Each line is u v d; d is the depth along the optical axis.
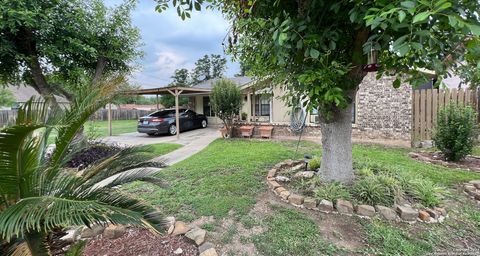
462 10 1.56
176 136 12.23
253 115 13.73
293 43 2.65
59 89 7.55
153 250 2.58
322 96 2.73
